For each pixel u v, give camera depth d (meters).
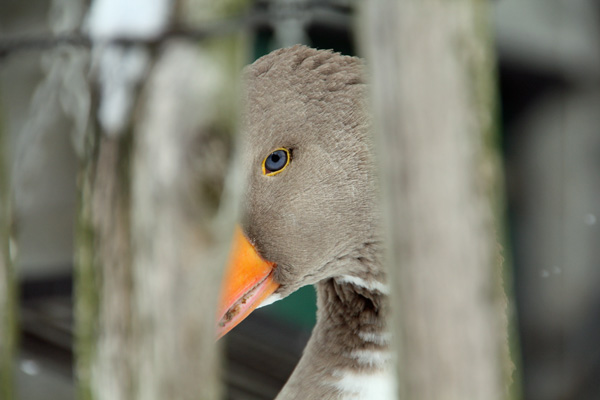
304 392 5.54
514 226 11.45
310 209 5.18
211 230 2.47
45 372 10.02
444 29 2.35
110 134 2.50
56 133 9.70
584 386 10.95
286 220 5.18
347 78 5.15
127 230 2.50
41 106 3.03
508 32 10.44
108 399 2.62
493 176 2.52
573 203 11.12
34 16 8.85
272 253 5.22
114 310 2.55
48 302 11.63
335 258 5.33
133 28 2.45
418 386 2.50
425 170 2.39
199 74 2.42
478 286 2.47
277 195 5.17
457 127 2.39
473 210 2.44
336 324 5.62
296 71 5.16
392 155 2.42
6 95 8.77
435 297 2.45
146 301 2.51
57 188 11.02
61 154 10.18
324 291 5.70
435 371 2.49
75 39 2.60
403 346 2.51
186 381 2.53
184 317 2.50
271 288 5.28
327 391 5.48
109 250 2.53
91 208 2.57
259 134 5.13
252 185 5.18
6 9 8.90
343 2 2.69
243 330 11.12
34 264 11.65
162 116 2.43
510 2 10.34
